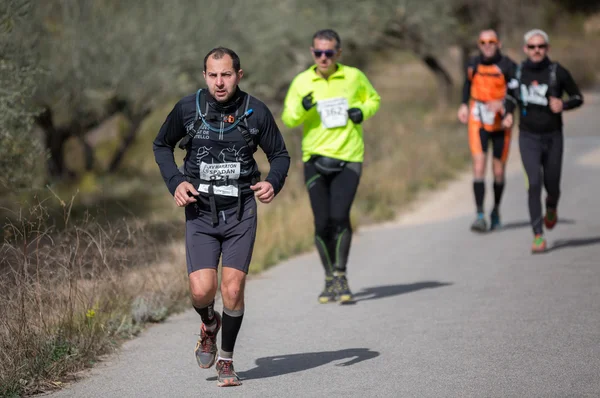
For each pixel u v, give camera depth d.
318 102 19.56
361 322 17.83
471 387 12.83
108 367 14.89
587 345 14.85
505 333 16.05
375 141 51.09
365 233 33.78
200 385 13.59
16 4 20.47
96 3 49.53
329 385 13.31
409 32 71.94
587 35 112.44
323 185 20.06
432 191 44.41
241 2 55.41
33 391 13.43
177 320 18.75
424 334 16.41
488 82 29.75
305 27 60.09
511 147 58.47
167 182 13.00
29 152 21.81
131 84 51.09
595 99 87.94
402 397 12.51
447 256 26.06
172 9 52.50
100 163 66.62
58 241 18.03
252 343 16.44
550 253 24.86
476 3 70.81
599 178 41.94
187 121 12.98
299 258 28.16
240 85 55.69
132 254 20.38
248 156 13.07
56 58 46.38
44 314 15.56
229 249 13.10
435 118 76.81
